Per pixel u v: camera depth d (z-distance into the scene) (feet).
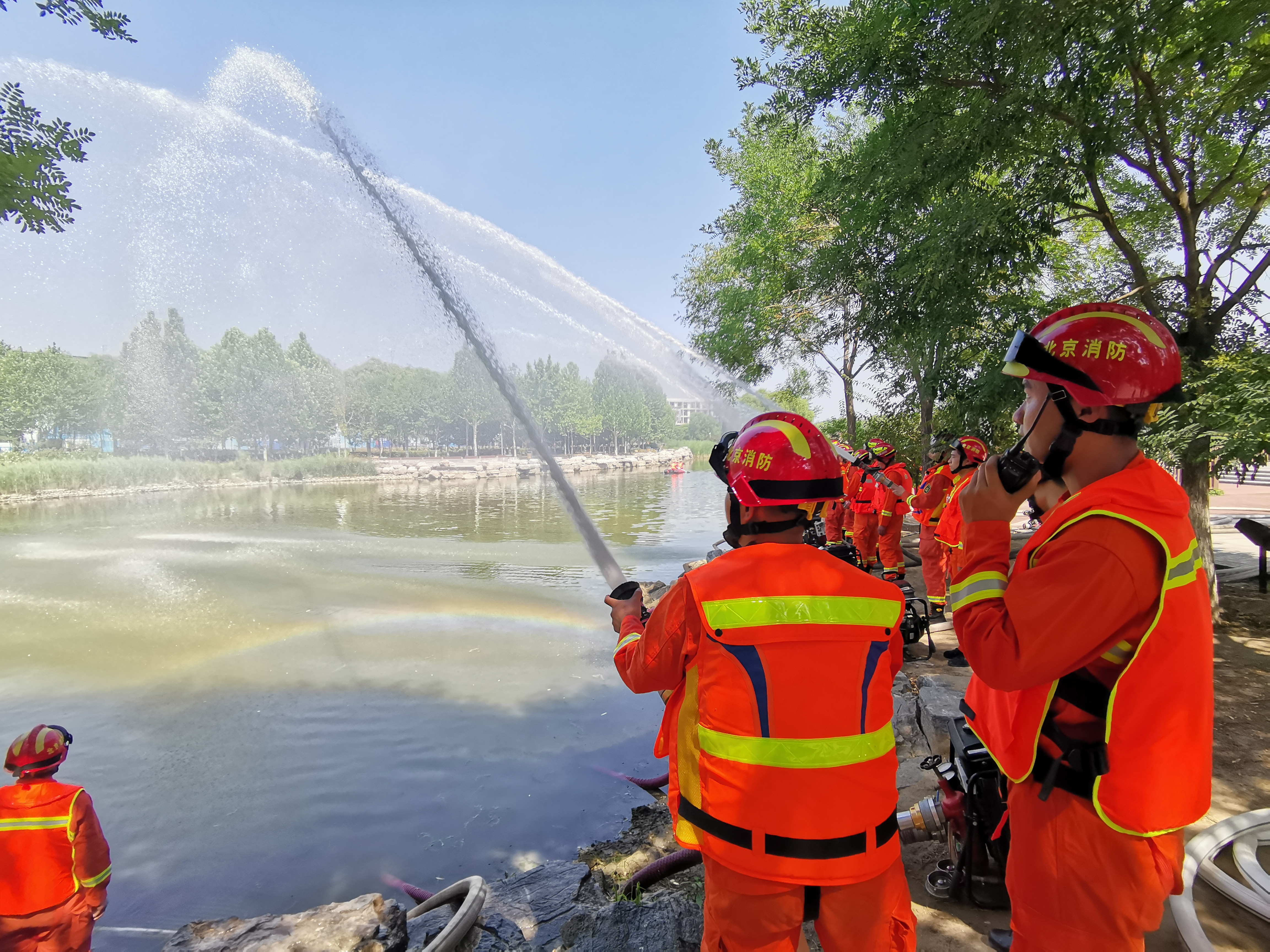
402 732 20.54
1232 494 67.00
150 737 20.31
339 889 13.65
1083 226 38.14
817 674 5.35
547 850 14.74
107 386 110.42
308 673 25.70
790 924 5.38
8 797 10.87
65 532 64.90
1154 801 5.03
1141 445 19.88
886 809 5.52
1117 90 20.80
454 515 86.43
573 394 201.46
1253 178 22.94
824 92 26.53
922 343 28.12
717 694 5.45
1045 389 5.59
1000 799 9.30
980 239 23.68
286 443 149.79
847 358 60.34
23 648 28.25
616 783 17.52
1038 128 21.90
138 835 15.47
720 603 5.49
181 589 39.50
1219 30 15.87
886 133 26.32
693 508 96.27
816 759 5.28
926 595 27.89
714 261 67.72
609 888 11.99
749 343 60.39
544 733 20.39
